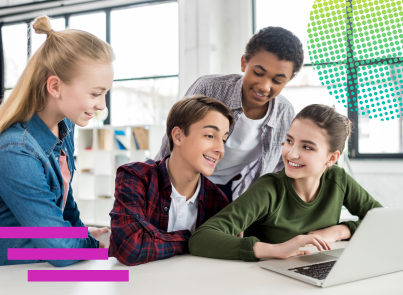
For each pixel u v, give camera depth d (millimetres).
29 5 4953
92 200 4320
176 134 950
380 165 3447
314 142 964
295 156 981
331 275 628
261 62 1155
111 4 4598
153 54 4535
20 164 759
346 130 1020
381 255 672
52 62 802
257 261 809
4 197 772
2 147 769
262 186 1045
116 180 965
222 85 1374
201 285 644
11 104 832
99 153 4211
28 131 851
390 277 694
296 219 1080
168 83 4590
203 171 932
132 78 4633
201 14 3752
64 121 1002
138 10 4551
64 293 602
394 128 3467
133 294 596
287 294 601
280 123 1434
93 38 835
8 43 5156
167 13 4441
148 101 4668
